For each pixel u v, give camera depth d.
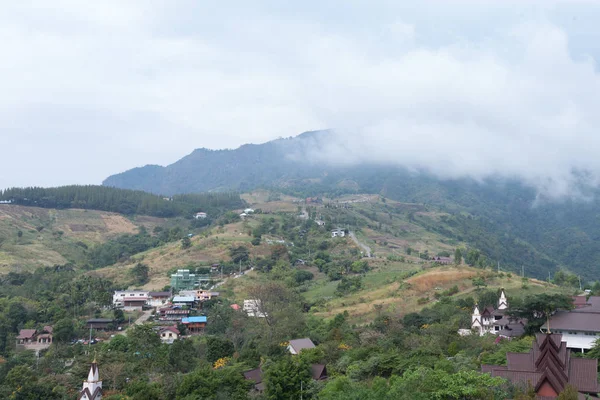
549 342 58.91
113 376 100.19
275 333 125.56
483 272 177.88
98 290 187.38
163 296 192.38
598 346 78.00
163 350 115.31
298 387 80.19
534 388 56.03
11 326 152.62
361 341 107.38
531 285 162.88
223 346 115.19
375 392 62.66
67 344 143.25
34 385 97.69
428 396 59.16
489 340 94.12
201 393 80.19
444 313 126.31
